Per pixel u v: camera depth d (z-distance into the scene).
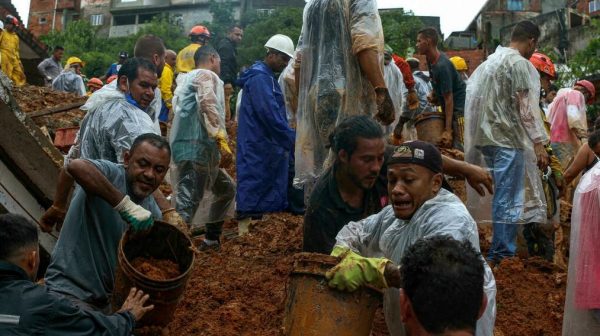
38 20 59.88
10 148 6.24
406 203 3.85
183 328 5.20
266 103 7.51
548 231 7.14
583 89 10.38
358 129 4.44
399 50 31.81
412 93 8.75
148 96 5.75
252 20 40.97
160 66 7.50
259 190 7.47
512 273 6.41
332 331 3.73
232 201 7.41
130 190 4.48
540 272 6.61
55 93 14.49
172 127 7.33
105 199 4.20
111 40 47.00
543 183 6.83
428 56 8.63
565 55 32.38
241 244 6.88
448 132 8.40
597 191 5.01
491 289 3.75
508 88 6.70
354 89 6.32
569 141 9.38
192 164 7.18
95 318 3.86
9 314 3.76
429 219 3.79
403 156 3.86
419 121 8.72
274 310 5.36
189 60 10.94
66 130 8.93
